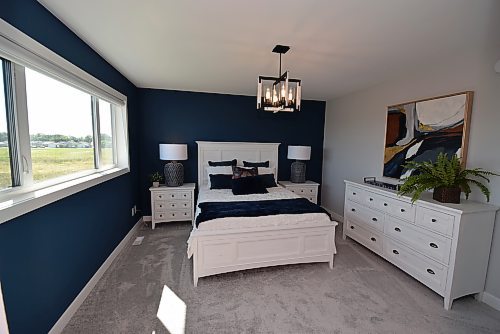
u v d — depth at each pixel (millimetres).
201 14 1701
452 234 1992
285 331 1765
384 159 3426
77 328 1760
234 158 4445
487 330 1804
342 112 4402
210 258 2334
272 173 4254
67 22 1825
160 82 3670
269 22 1802
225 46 2258
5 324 1100
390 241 2664
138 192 4051
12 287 1327
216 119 4410
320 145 4996
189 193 3939
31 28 1501
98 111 2660
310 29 1901
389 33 1953
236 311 1969
